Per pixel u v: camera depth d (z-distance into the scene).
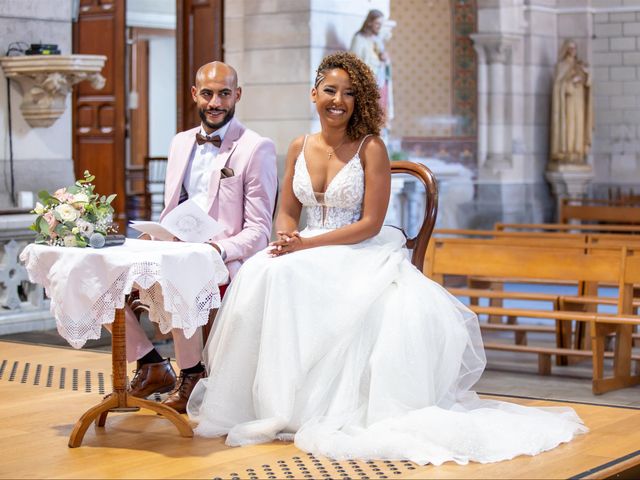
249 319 4.97
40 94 8.82
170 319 4.89
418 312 5.01
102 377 6.21
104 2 12.23
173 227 5.24
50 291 4.80
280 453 4.60
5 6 8.76
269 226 5.69
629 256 6.57
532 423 4.83
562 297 7.11
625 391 6.27
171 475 4.25
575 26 16.12
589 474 4.27
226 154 5.69
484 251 7.06
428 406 4.92
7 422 5.12
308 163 5.40
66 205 4.93
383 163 5.32
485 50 15.46
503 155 15.66
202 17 11.75
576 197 15.87
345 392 4.88
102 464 4.41
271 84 10.91
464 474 4.27
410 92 16.00
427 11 15.80
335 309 4.93
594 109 16.36
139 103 20.66
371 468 4.37
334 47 10.93
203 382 5.15
